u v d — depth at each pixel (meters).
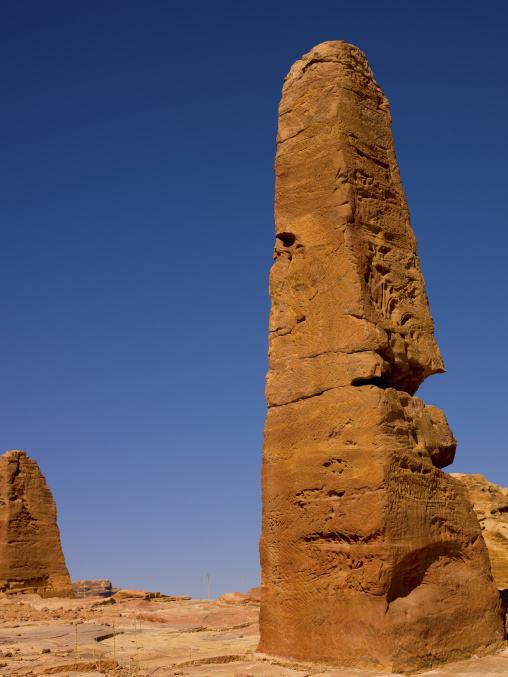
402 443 10.68
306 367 11.49
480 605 10.98
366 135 12.36
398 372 11.54
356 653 9.82
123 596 24.19
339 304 11.23
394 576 10.02
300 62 13.12
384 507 10.02
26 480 27.28
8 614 19.14
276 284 12.38
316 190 12.01
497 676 9.29
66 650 12.29
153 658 11.54
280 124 12.98
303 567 10.77
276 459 11.58
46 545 26.67
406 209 12.58
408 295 12.06
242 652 11.77
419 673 9.62
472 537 11.30
